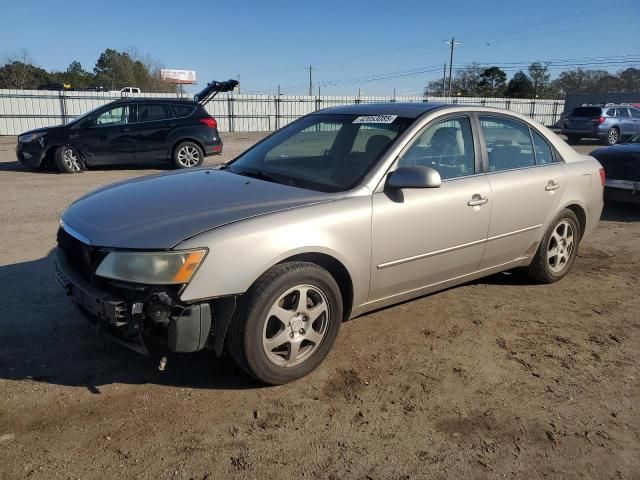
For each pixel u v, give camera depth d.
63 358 3.52
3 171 12.56
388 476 2.54
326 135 4.19
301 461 2.63
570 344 3.94
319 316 3.35
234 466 2.58
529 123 4.79
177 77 65.38
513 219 4.40
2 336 3.78
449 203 3.87
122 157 12.57
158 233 2.92
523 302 4.70
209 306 2.93
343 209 3.35
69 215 3.44
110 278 2.87
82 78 63.50
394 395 3.21
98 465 2.55
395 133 3.82
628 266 5.82
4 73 53.25
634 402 3.21
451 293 4.86
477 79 72.50
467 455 2.71
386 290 3.72
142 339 2.90
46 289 4.66
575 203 4.98
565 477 2.57
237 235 2.94
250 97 32.34
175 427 2.85
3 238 6.32
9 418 2.88
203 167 4.49
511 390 3.30
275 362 3.19
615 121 22.34
